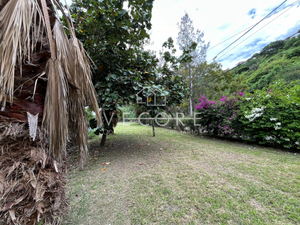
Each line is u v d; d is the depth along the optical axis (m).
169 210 1.51
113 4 1.84
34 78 0.88
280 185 1.86
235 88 9.57
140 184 2.04
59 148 0.88
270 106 3.53
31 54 0.86
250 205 1.52
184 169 2.49
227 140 4.85
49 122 0.84
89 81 1.18
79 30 2.68
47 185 0.92
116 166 2.76
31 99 0.88
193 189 1.86
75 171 2.55
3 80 0.70
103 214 1.48
